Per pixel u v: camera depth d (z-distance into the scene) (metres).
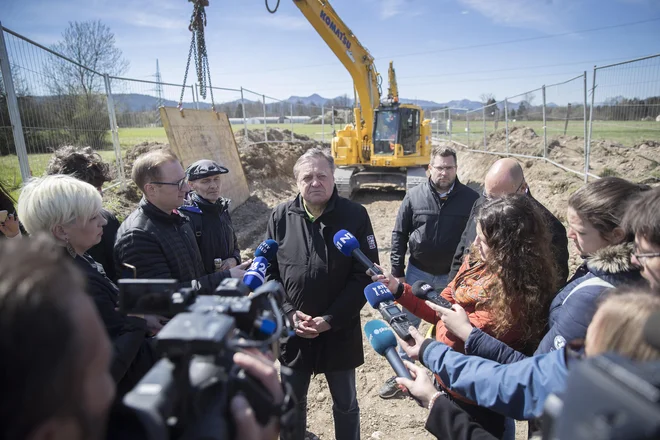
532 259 1.78
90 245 1.79
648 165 8.75
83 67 6.20
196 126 8.34
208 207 3.04
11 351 0.52
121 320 1.75
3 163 4.49
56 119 5.58
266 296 1.13
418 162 12.00
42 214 1.65
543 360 1.27
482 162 14.89
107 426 0.73
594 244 1.65
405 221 3.84
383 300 1.86
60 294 0.58
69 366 0.56
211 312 0.95
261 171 12.25
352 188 11.70
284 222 2.59
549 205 8.00
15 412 0.52
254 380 0.91
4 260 0.58
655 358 0.75
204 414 0.77
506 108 13.47
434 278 3.78
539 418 1.21
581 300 1.45
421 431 3.13
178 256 2.19
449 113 24.53
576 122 12.33
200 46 5.06
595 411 0.53
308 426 3.19
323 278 2.43
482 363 1.44
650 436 0.47
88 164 2.69
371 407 3.41
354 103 12.23
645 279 1.36
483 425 1.90
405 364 1.58
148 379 0.81
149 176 2.14
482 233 1.86
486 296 1.88
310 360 2.46
